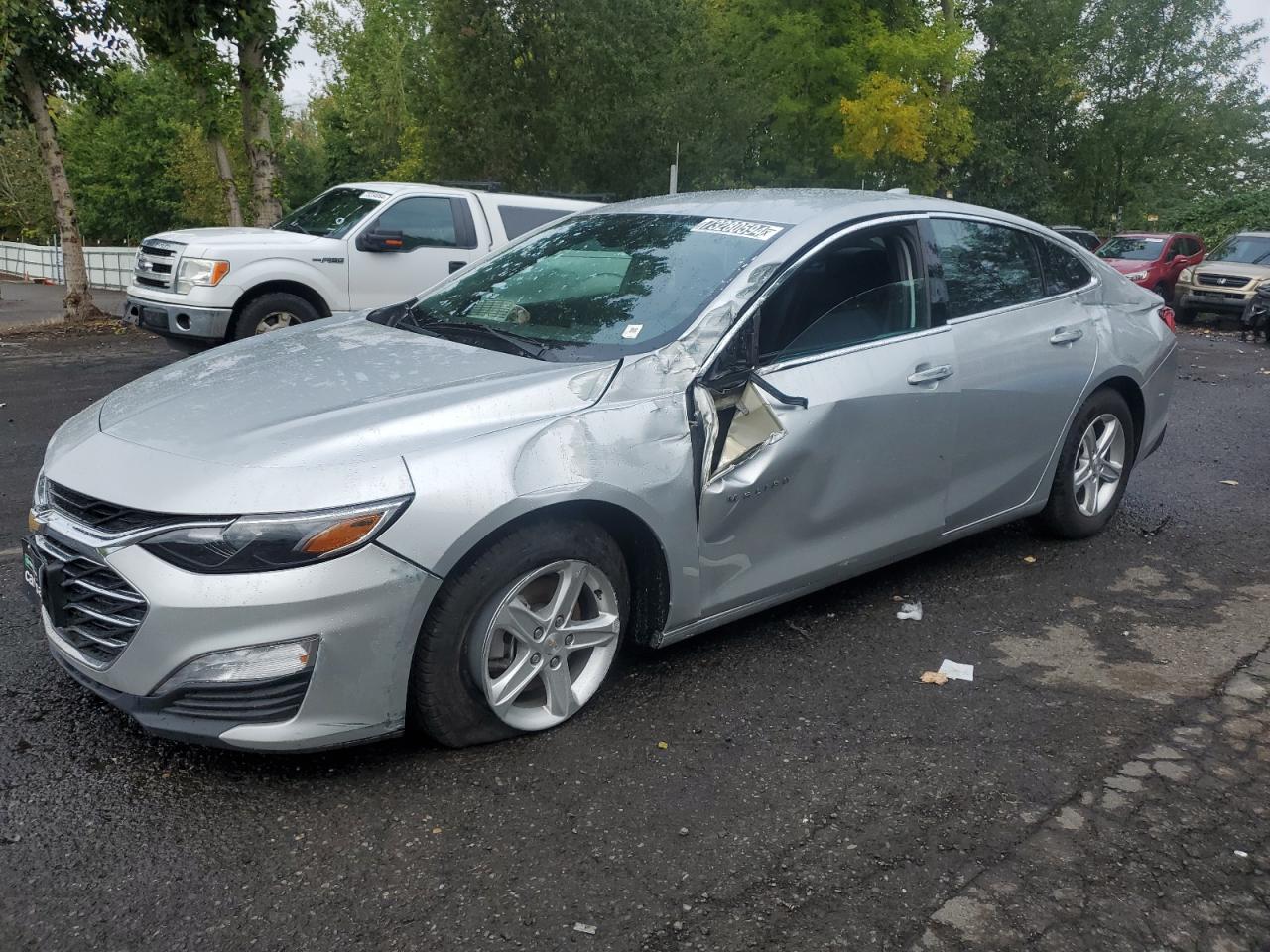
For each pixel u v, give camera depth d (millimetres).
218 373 3744
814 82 28766
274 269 10172
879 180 30578
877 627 4410
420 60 31141
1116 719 3654
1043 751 3428
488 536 3158
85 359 12266
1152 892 2717
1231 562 5328
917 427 4301
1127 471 5645
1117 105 37250
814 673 3955
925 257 4473
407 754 3314
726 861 2818
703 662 4020
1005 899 2678
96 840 2859
